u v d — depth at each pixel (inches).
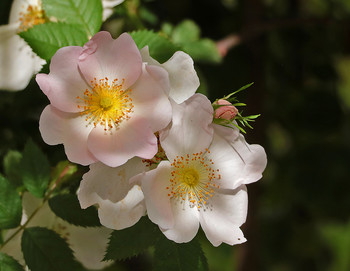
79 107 17.8
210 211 18.0
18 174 20.7
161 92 17.6
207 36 25.8
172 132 17.8
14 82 20.9
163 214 17.7
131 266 26.4
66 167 19.4
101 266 20.4
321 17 25.5
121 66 17.7
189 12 25.6
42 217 19.6
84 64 17.7
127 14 21.4
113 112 17.7
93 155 17.7
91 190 17.8
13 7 21.0
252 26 24.8
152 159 18.0
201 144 17.9
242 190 18.0
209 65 25.0
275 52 26.3
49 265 18.6
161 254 18.2
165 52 18.7
